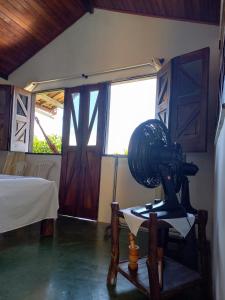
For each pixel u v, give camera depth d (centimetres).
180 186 209
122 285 196
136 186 404
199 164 342
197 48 370
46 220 322
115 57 447
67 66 498
